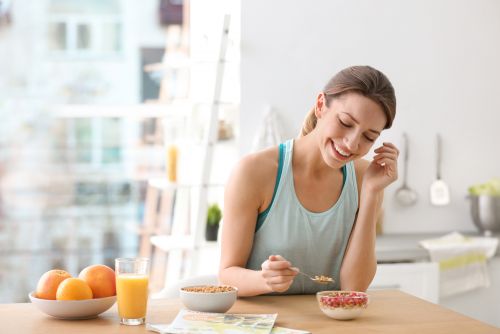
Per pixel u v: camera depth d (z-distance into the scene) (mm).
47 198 5035
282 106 3498
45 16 5062
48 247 5020
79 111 4852
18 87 5016
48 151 5031
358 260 1893
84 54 5121
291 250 1886
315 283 1926
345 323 1507
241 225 1832
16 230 4984
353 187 1926
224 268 1829
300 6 3508
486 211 3451
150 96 5191
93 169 5078
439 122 3689
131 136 5105
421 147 3670
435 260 3189
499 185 3486
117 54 5160
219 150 3779
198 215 3311
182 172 3820
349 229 1935
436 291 3131
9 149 4984
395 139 3648
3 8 5004
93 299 1520
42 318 1546
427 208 3682
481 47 3725
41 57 5055
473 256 3240
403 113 3652
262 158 1867
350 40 3570
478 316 3330
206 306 1583
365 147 1714
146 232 5094
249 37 3463
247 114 3469
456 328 1462
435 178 3691
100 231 5078
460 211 3723
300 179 1868
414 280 3107
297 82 3512
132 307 1485
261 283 1667
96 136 5066
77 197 5070
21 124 5004
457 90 3705
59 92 5078
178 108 3828
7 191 4992
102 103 5145
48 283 1560
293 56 3506
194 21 3975
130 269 1499
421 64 3660
